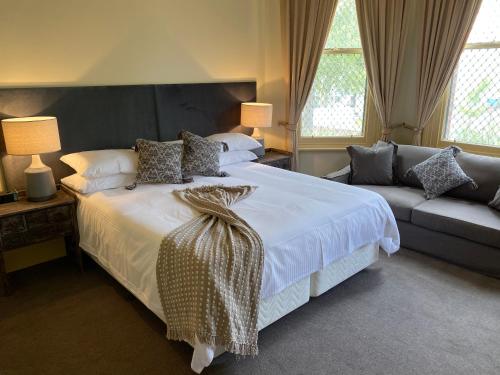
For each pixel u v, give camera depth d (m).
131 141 3.49
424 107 4.01
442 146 4.16
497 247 2.76
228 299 1.78
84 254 3.02
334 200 2.64
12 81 2.84
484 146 3.88
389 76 4.09
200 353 1.75
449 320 2.34
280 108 4.54
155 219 2.29
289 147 4.54
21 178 2.93
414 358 2.03
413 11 3.96
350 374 1.92
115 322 2.36
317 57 4.18
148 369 1.97
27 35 2.84
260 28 4.25
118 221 2.38
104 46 3.23
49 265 3.11
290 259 2.10
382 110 4.24
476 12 3.54
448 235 3.02
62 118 3.06
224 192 2.67
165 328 2.30
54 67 3.01
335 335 2.21
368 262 2.85
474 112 3.96
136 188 2.95
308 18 4.07
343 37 4.34
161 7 3.48
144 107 3.50
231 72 4.15
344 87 4.49
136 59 3.44
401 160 3.81
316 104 4.56
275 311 2.16
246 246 1.94
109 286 2.77
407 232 3.28
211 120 4.02
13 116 2.82
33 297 2.63
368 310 2.45
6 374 1.95
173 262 1.92
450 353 2.06
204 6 3.76
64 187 3.04
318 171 4.75
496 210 3.07
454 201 3.33
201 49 3.85
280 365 1.99
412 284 2.76
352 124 4.61
